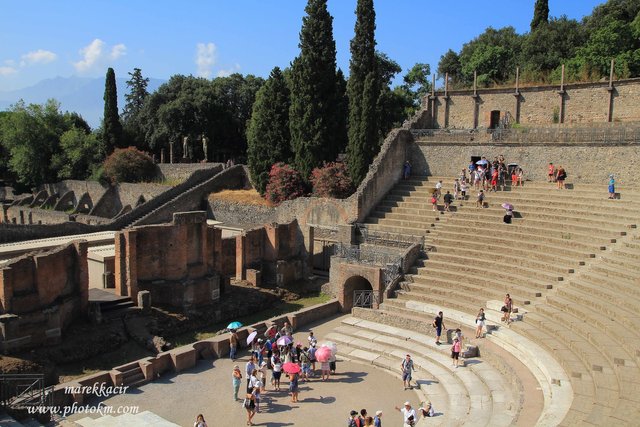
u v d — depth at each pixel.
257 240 44.66
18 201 81.25
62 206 77.06
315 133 54.84
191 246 37.06
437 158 51.41
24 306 28.00
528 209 41.44
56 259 30.11
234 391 25.38
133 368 27.36
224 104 94.94
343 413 24.28
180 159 92.81
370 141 51.84
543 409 21.00
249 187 67.44
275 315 38.75
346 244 44.31
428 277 37.41
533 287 33.28
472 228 41.12
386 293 36.97
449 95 56.75
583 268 33.16
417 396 25.95
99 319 31.52
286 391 26.62
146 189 70.75
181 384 27.16
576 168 43.69
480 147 49.00
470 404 23.72
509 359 26.73
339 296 38.81
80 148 83.38
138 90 117.56
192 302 36.25
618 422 17.25
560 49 65.62
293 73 55.19
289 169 56.03
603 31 57.78
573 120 49.44
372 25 51.94
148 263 36.03
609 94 47.16
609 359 23.17
